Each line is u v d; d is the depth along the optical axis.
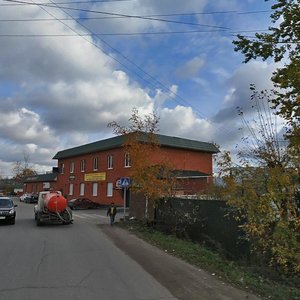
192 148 51.25
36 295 7.60
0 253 13.06
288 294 7.67
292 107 8.48
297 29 8.61
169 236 17.14
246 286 8.45
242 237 10.94
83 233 19.62
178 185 25.34
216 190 17.62
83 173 59.34
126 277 9.34
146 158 22.34
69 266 10.71
